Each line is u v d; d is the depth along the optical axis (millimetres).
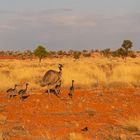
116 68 26859
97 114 17016
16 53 116188
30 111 17500
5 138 13094
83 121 15773
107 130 14398
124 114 17016
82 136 13273
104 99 19766
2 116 16391
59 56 107000
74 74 25141
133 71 26391
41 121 15766
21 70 28203
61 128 14633
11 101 19594
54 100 19469
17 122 15617
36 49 63625
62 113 17109
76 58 79188
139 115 16797
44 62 66312
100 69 30047
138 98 20188
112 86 23500
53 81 20641
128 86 23672
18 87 23156
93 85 23688
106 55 94375
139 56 91688
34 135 13633
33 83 24203
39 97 20172
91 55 102875
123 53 66812
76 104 18688
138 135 13734
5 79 25031
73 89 20656
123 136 13320
